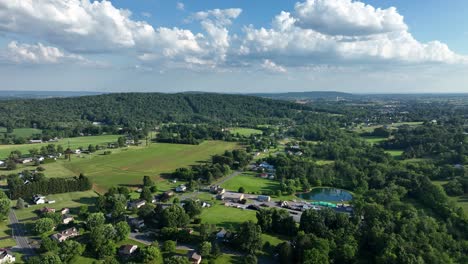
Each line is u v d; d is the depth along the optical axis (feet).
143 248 451.12
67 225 541.75
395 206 591.37
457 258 448.65
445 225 530.68
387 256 417.28
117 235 485.56
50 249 445.37
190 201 600.39
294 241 471.21
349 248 437.17
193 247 480.23
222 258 450.30
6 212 560.20
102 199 596.70
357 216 534.37
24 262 426.51
